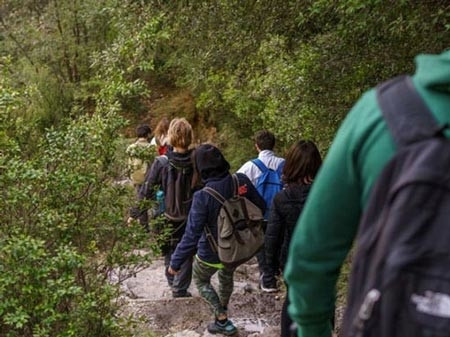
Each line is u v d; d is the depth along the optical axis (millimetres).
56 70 12383
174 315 4895
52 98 11023
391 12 3533
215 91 8281
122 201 3541
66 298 3111
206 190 4102
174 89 12594
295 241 1171
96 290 3357
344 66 4535
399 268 925
